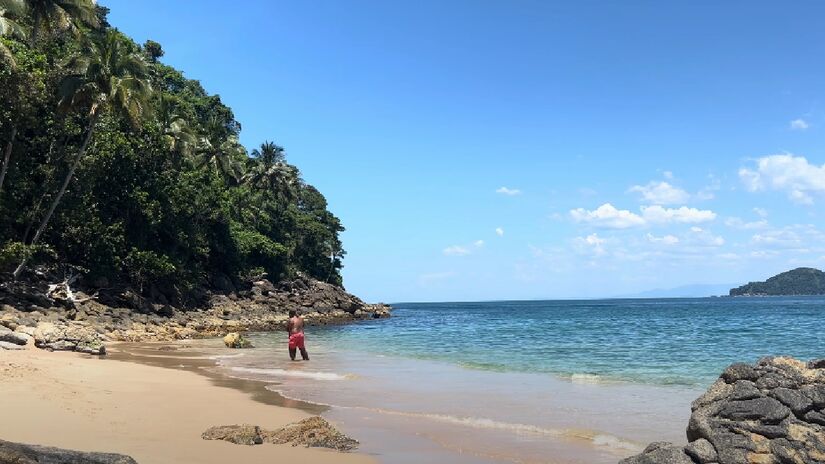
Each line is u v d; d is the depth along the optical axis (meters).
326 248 96.75
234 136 87.88
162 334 36.41
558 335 40.16
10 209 35.53
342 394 14.57
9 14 36.91
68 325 30.45
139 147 45.91
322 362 22.45
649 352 26.77
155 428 9.79
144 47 90.25
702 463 7.12
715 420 7.57
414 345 32.09
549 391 15.11
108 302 41.09
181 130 55.66
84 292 39.62
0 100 32.88
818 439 6.99
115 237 42.59
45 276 37.25
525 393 14.80
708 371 19.45
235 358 23.84
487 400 13.73
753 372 7.92
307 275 88.69
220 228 62.66
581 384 16.41
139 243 46.28
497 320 72.00
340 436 9.55
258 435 9.30
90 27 57.03
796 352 26.64
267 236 79.69
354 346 31.48
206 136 70.31
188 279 52.38
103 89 36.66
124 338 32.50
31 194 37.66
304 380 17.08
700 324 54.44
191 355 24.77
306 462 8.13
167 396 13.23
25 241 37.12
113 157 42.97
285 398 13.92
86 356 20.56
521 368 20.52
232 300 60.66
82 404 11.07
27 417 9.56
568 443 9.58
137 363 20.34
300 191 100.25
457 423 11.12
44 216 38.22
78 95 35.56
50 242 39.50
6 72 31.84
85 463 5.38
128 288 43.94
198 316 49.47
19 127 35.03
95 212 42.09
